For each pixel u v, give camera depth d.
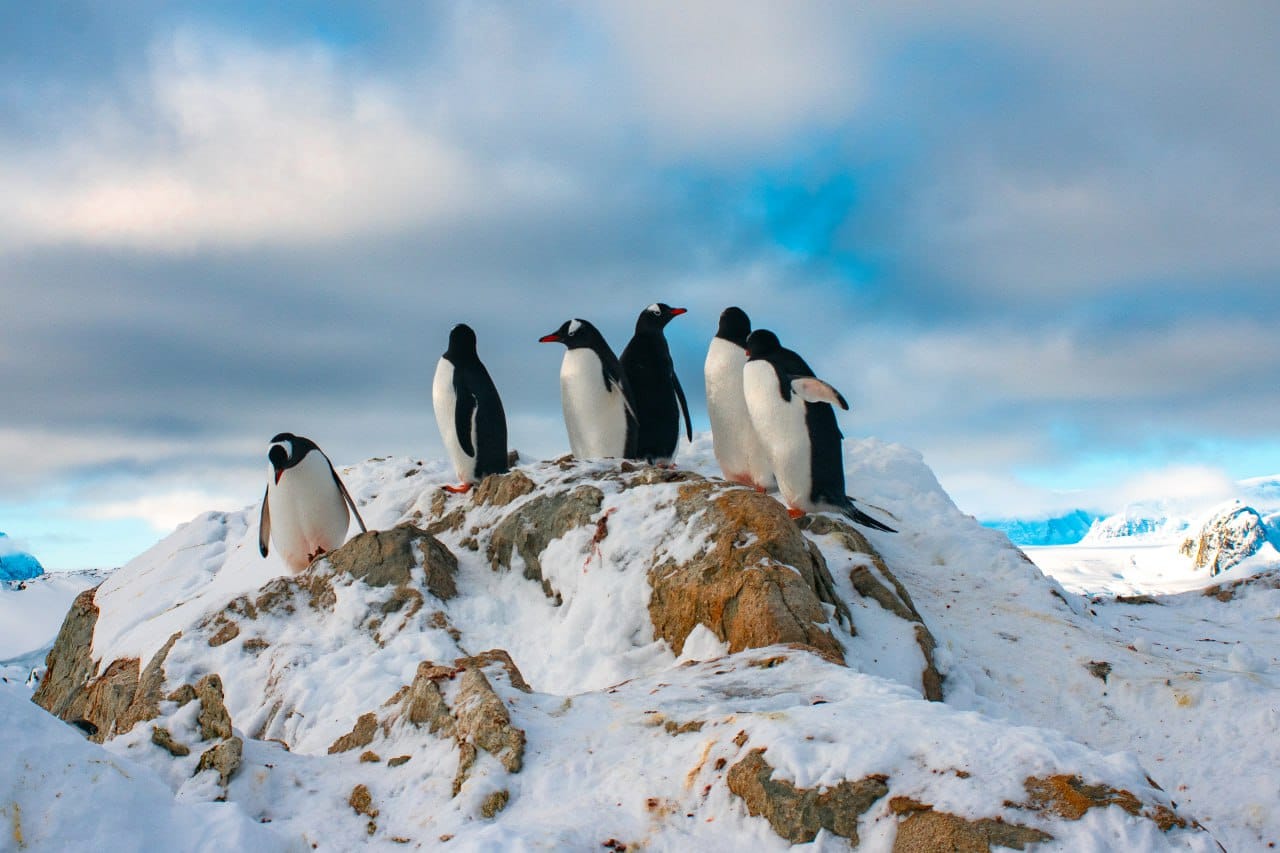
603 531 9.48
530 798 4.86
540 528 10.12
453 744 5.38
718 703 5.59
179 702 6.22
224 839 4.12
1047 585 10.79
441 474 15.18
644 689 6.15
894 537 12.10
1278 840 6.41
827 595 8.56
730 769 4.62
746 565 8.20
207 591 13.65
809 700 5.57
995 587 10.76
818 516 10.92
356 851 4.59
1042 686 8.55
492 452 13.61
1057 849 3.82
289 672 8.66
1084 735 7.93
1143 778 4.16
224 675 8.95
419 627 9.16
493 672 6.72
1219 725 7.67
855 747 4.48
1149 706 8.09
